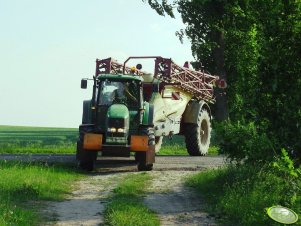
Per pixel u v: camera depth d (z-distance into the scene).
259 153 11.71
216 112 31.86
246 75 12.17
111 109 16.73
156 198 11.81
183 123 22.92
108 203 10.95
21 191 11.55
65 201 11.27
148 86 20.19
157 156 21.89
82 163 16.70
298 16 10.73
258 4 11.16
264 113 11.45
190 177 14.38
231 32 30.56
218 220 9.66
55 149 23.56
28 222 8.70
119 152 16.48
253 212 9.29
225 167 14.20
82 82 17.52
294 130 10.84
